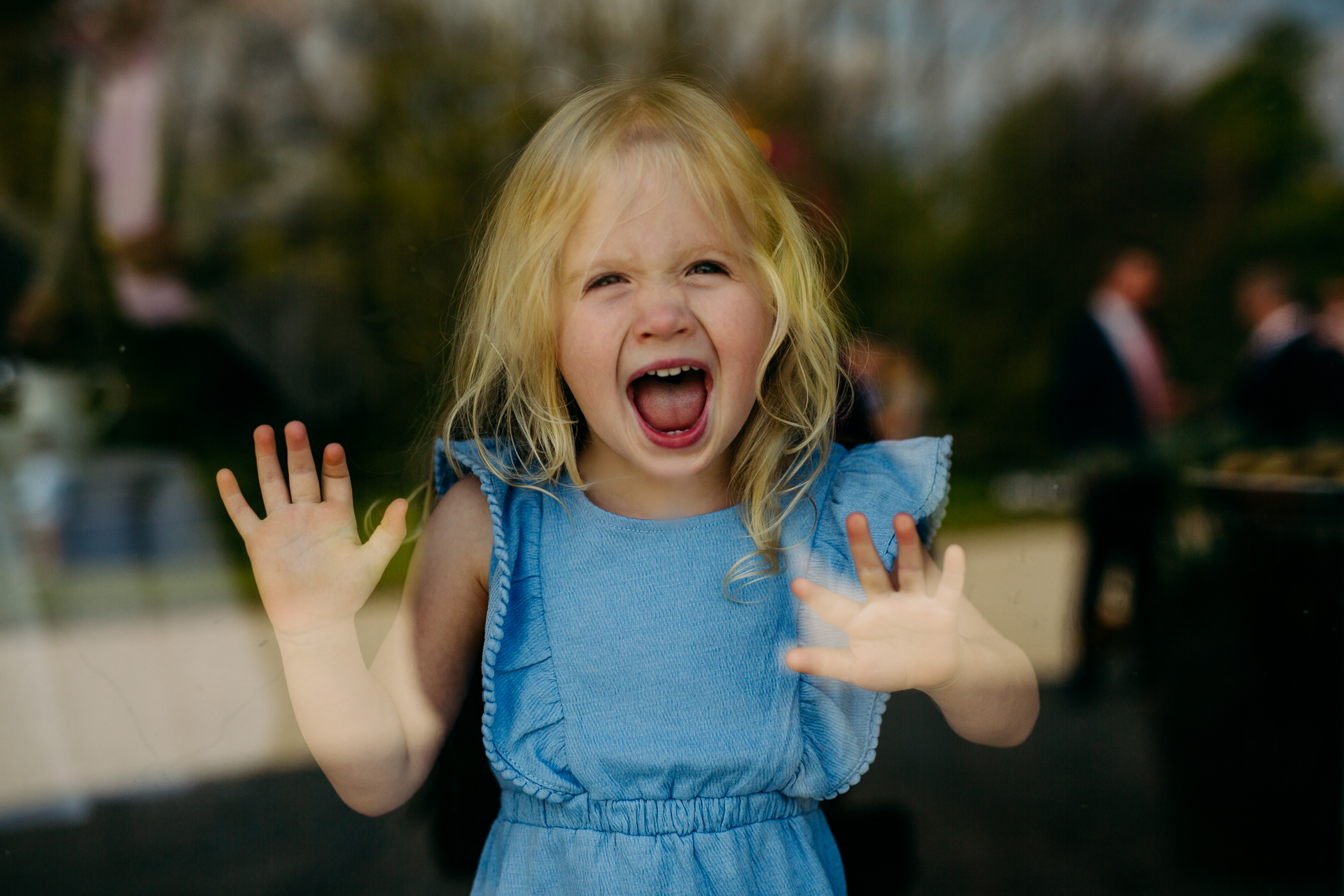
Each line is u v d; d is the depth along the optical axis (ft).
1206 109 11.89
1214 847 4.46
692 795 2.59
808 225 3.18
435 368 3.90
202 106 8.60
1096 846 4.37
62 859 4.16
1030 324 14.14
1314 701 4.57
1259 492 4.79
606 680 2.65
